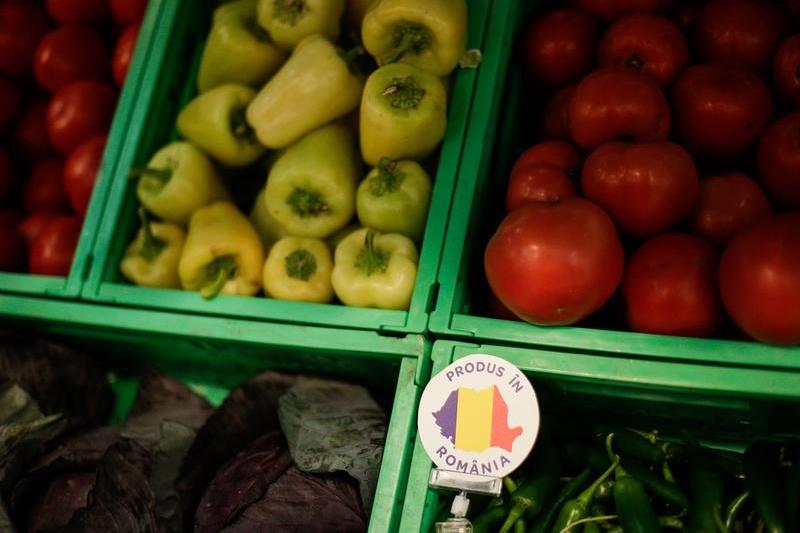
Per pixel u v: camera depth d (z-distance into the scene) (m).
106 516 1.84
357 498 1.80
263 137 2.23
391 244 2.03
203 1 2.66
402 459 1.74
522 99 2.42
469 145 2.09
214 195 2.34
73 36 2.89
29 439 1.99
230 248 2.14
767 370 1.61
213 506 1.81
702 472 1.70
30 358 2.24
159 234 2.30
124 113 2.46
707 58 2.09
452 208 2.01
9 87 2.96
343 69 2.16
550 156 1.97
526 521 1.74
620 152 1.78
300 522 1.76
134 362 2.44
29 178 2.88
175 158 2.32
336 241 2.20
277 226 2.28
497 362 1.70
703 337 1.71
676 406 1.82
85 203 2.56
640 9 2.17
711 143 1.91
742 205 1.79
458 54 2.12
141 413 2.23
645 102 1.83
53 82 2.89
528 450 1.64
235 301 2.07
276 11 2.27
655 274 1.71
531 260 1.65
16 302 2.23
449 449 1.68
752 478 1.62
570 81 2.28
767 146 1.81
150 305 2.13
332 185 2.13
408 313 1.89
